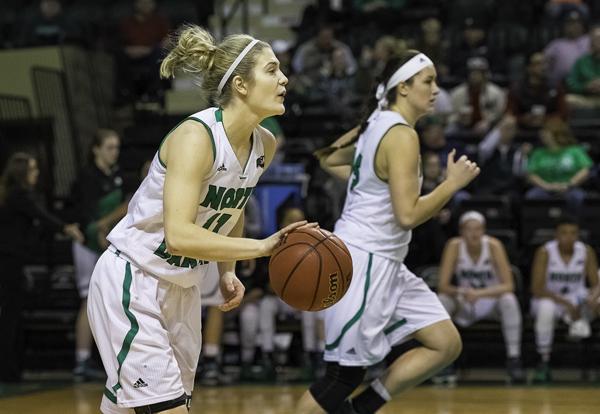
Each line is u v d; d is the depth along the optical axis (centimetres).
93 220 1067
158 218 409
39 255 1209
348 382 548
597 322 1031
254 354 1116
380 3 1600
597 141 1284
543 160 1176
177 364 419
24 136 1391
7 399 883
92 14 1744
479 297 1000
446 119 1298
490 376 1064
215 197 409
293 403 846
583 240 1105
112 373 410
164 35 1551
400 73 562
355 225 552
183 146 395
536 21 1572
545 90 1329
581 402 839
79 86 1489
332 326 545
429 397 888
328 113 1348
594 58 1406
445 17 1602
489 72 1461
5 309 1020
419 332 550
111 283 413
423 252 1081
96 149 1089
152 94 1491
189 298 427
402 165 533
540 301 1020
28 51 1484
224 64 407
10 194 1013
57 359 1148
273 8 1733
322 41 1448
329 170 605
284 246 412
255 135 421
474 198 1114
